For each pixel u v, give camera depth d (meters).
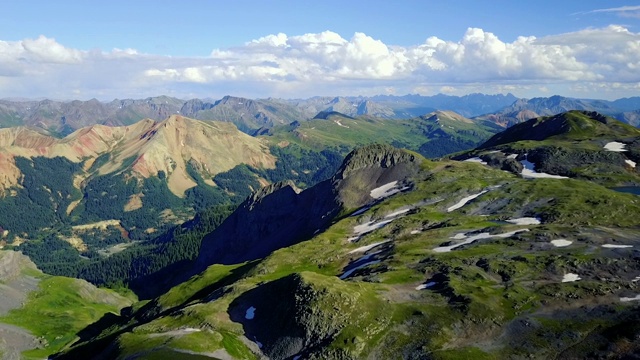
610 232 130.12
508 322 88.00
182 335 98.62
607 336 78.69
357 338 89.06
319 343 91.44
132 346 98.50
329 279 108.44
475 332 86.62
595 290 93.69
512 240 130.75
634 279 98.19
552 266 107.75
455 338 85.69
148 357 89.75
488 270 110.62
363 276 122.56
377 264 132.12
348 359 85.12
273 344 95.81
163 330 107.69
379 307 97.94
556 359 76.50
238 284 135.75
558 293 94.56
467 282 105.50
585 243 121.19
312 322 95.31
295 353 91.88
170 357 88.94
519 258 114.62
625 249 113.94
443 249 135.00
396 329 90.94
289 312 100.44
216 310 113.50
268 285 116.81
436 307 95.62
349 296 99.31
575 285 96.62
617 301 89.25
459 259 119.12
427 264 121.44
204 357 89.81
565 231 132.00
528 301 93.56
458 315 91.06
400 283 111.44
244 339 100.31
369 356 85.38
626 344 75.19
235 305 115.44
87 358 146.38
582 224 148.88
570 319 85.81
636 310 84.12
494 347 81.69
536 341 81.25
